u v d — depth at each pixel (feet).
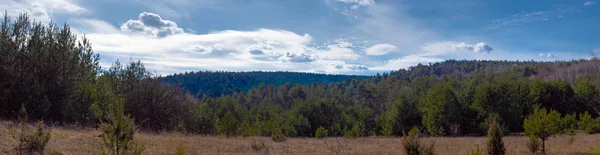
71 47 74.74
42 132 35.04
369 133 153.07
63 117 70.44
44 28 71.41
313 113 163.22
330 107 169.89
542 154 53.11
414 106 148.25
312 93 354.13
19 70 67.00
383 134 145.69
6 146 34.30
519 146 66.33
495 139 43.45
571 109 144.66
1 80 64.59
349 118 164.86
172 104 99.09
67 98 70.69
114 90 93.86
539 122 51.78
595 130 108.06
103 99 81.66
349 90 393.91
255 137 92.99
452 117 128.57
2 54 64.49
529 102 147.74
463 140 90.48
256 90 402.31
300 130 150.30
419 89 277.23
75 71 74.38
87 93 76.18
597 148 59.47
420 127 141.38
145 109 93.61
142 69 98.02
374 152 58.39
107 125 22.62
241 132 104.12
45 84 68.39
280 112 190.90
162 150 46.39
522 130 133.90
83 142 44.21
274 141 79.15
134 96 93.04
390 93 282.15
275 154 53.62
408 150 41.01
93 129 66.33
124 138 22.72
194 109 109.50
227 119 91.09
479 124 128.57
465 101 146.00
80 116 71.20
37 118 64.03
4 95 62.44
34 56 67.56
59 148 37.68
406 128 144.77
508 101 131.75
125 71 96.48
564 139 79.97
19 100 63.57
